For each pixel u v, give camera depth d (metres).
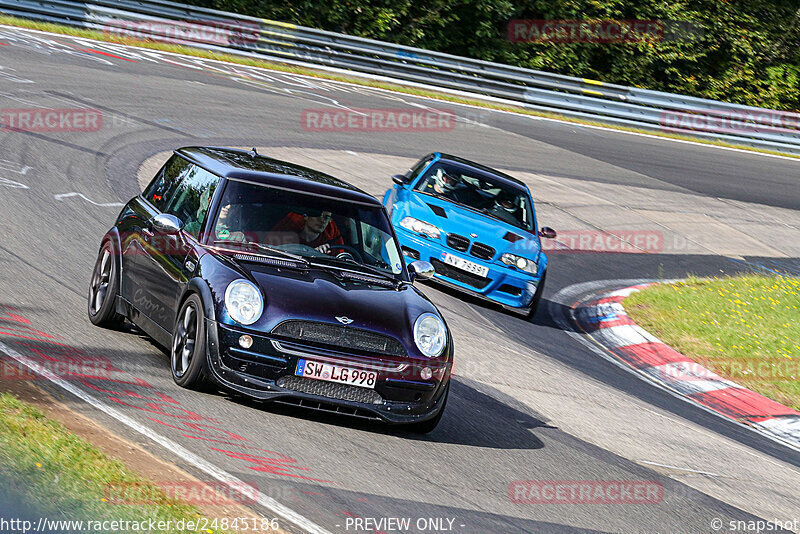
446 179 36.72
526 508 16.08
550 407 23.75
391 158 56.28
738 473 21.73
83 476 12.29
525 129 76.25
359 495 14.79
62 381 16.44
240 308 17.19
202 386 17.86
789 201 73.12
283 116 60.06
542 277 34.69
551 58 107.38
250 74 72.06
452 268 33.75
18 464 11.95
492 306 35.09
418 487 15.82
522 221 36.06
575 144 75.31
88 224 30.84
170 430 15.44
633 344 34.91
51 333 19.48
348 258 19.73
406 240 34.16
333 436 17.36
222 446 15.34
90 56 64.00
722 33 113.38
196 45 77.50
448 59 84.38
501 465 18.16
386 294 18.92
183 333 18.12
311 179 21.23
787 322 39.69
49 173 35.78
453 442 18.91
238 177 20.09
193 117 53.22
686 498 18.78
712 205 67.06
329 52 81.56
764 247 60.62
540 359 29.02
